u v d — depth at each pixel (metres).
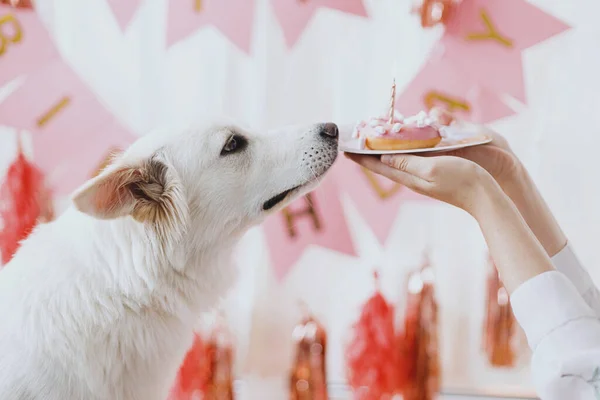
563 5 2.23
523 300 1.06
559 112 2.29
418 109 2.30
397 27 2.28
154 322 1.54
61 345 1.41
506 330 2.32
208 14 2.27
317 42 2.32
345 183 2.36
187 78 2.37
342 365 2.47
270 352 2.47
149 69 2.38
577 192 2.32
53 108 2.35
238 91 2.37
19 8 2.27
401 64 2.30
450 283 2.41
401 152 1.39
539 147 2.32
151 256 1.50
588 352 0.98
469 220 2.37
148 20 2.34
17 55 2.31
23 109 2.34
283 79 2.33
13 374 1.38
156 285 1.52
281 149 1.67
